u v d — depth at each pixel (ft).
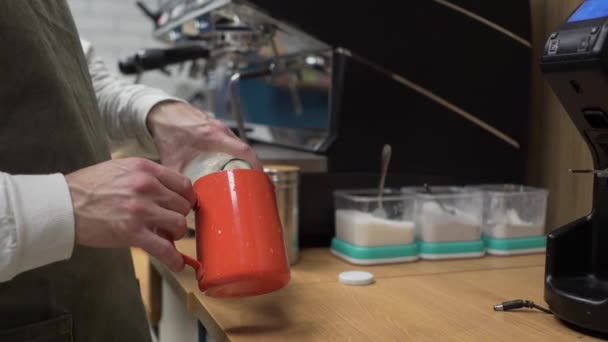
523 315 2.44
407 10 3.68
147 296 4.48
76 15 9.45
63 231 1.87
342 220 3.49
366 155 3.73
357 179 3.73
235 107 4.06
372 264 3.28
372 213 3.39
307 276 3.05
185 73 9.45
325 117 5.20
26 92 2.38
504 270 3.16
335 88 3.75
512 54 3.87
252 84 5.99
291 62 4.73
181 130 2.86
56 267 2.44
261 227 2.15
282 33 3.99
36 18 2.45
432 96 3.78
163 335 4.02
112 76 3.39
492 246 3.53
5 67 2.33
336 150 3.69
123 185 1.95
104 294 2.65
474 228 3.45
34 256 1.87
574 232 2.45
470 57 3.81
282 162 3.64
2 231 1.80
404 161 3.78
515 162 3.98
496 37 3.83
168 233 2.05
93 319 2.60
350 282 2.89
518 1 3.84
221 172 2.25
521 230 3.53
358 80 3.67
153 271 4.27
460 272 3.12
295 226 3.29
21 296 2.37
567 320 2.28
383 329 2.28
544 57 2.25
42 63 2.40
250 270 2.08
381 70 3.69
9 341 2.34
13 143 2.36
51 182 1.91
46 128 2.42
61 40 2.65
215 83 7.04
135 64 4.41
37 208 1.84
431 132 3.81
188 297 2.74
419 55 3.73
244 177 2.23
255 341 2.17
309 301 2.63
